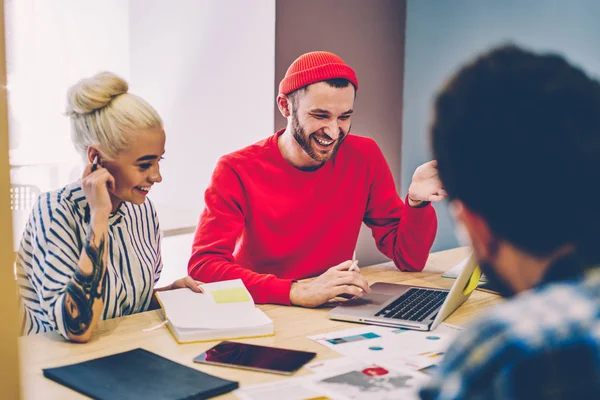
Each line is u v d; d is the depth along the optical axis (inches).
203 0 107.3
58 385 40.0
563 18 94.9
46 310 50.1
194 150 112.7
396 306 57.1
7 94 33.6
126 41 122.1
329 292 57.6
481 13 104.8
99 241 49.7
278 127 100.3
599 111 19.8
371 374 41.9
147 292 60.2
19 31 112.1
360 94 110.0
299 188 74.2
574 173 19.3
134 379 40.1
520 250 20.7
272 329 50.5
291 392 38.9
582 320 17.7
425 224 72.4
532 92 20.1
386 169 80.4
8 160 33.7
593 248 19.8
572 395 16.6
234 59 103.7
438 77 111.7
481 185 20.6
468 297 60.2
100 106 52.6
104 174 51.5
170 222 113.9
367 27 110.4
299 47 100.9
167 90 116.3
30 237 54.0
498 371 17.5
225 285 58.6
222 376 41.7
